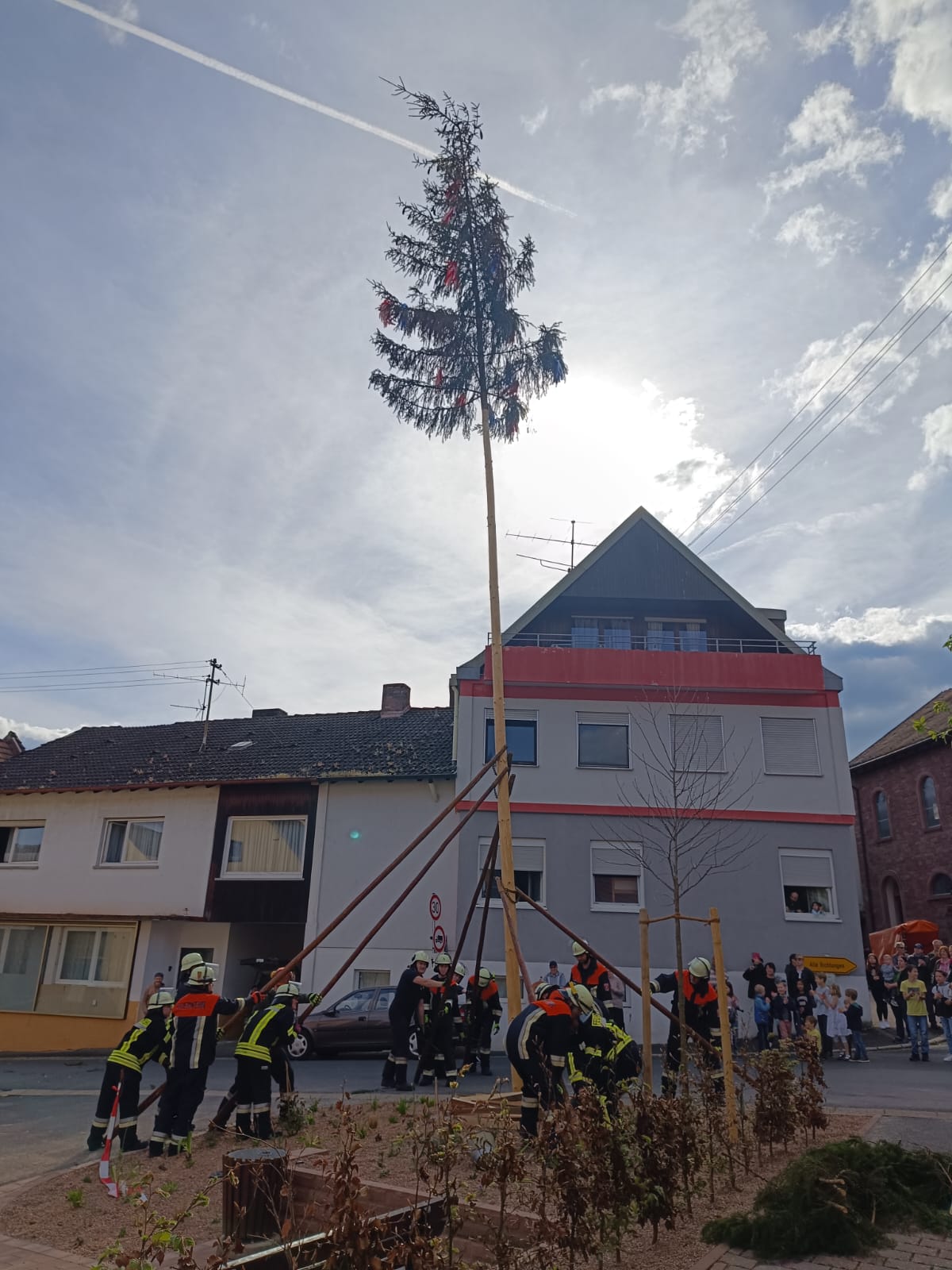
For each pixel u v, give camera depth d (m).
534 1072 7.45
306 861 23.75
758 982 18.94
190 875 24.61
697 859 21.81
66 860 25.97
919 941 25.80
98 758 29.59
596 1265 5.07
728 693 23.23
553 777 22.61
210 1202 6.96
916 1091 11.44
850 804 22.36
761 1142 7.08
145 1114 11.68
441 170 12.16
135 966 24.02
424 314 12.00
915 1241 5.14
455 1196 4.54
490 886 10.94
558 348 12.11
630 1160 5.15
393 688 30.05
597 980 10.09
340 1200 4.01
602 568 26.23
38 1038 24.25
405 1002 12.16
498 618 11.24
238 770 26.03
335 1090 12.52
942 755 31.69
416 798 23.47
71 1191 7.11
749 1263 4.99
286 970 9.41
